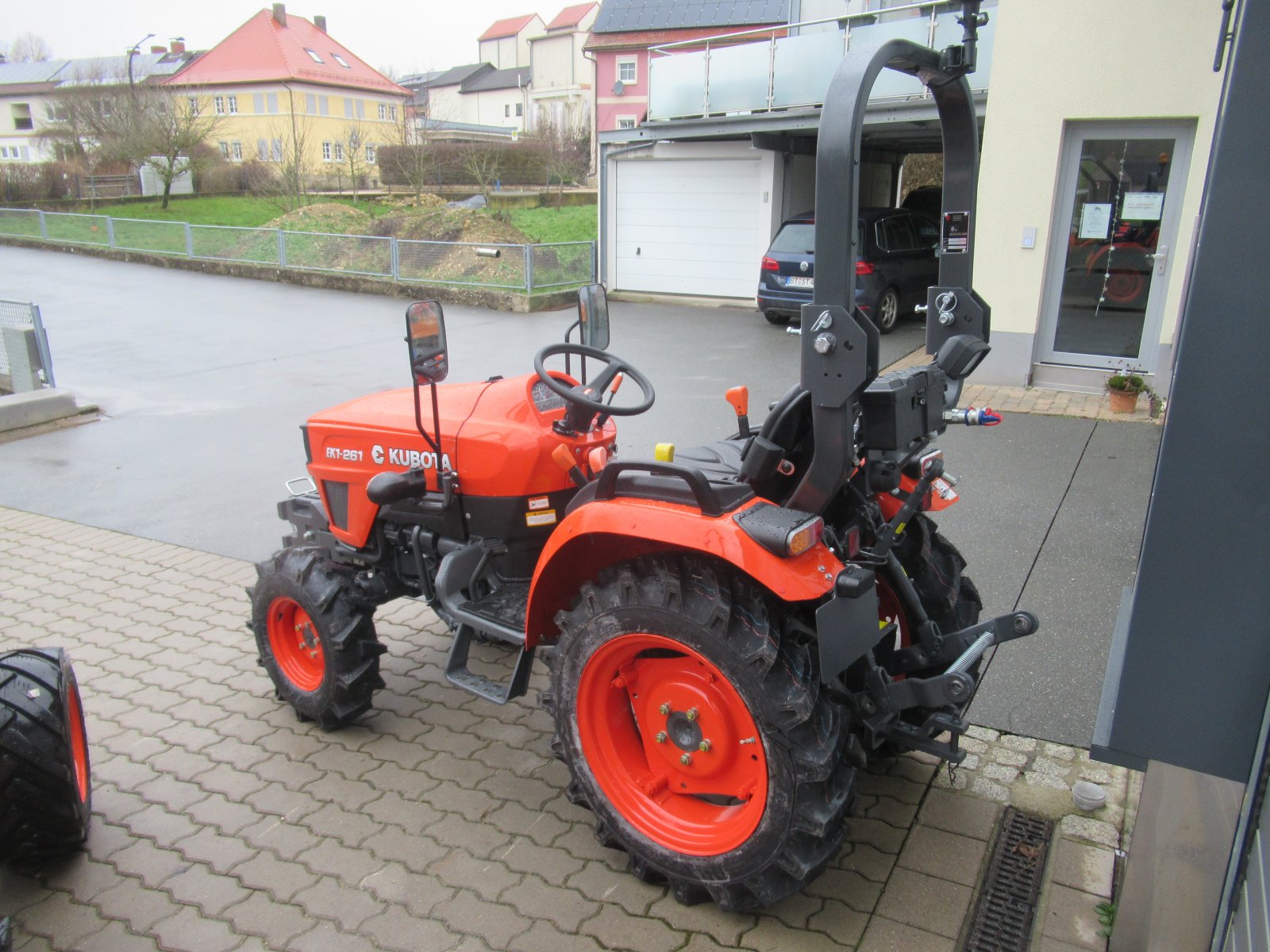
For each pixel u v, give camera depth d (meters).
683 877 2.50
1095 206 8.22
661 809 2.62
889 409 2.30
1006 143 8.24
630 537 2.42
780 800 2.26
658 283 15.78
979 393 8.41
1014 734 3.33
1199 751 1.81
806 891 2.62
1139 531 5.14
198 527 5.89
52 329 12.92
